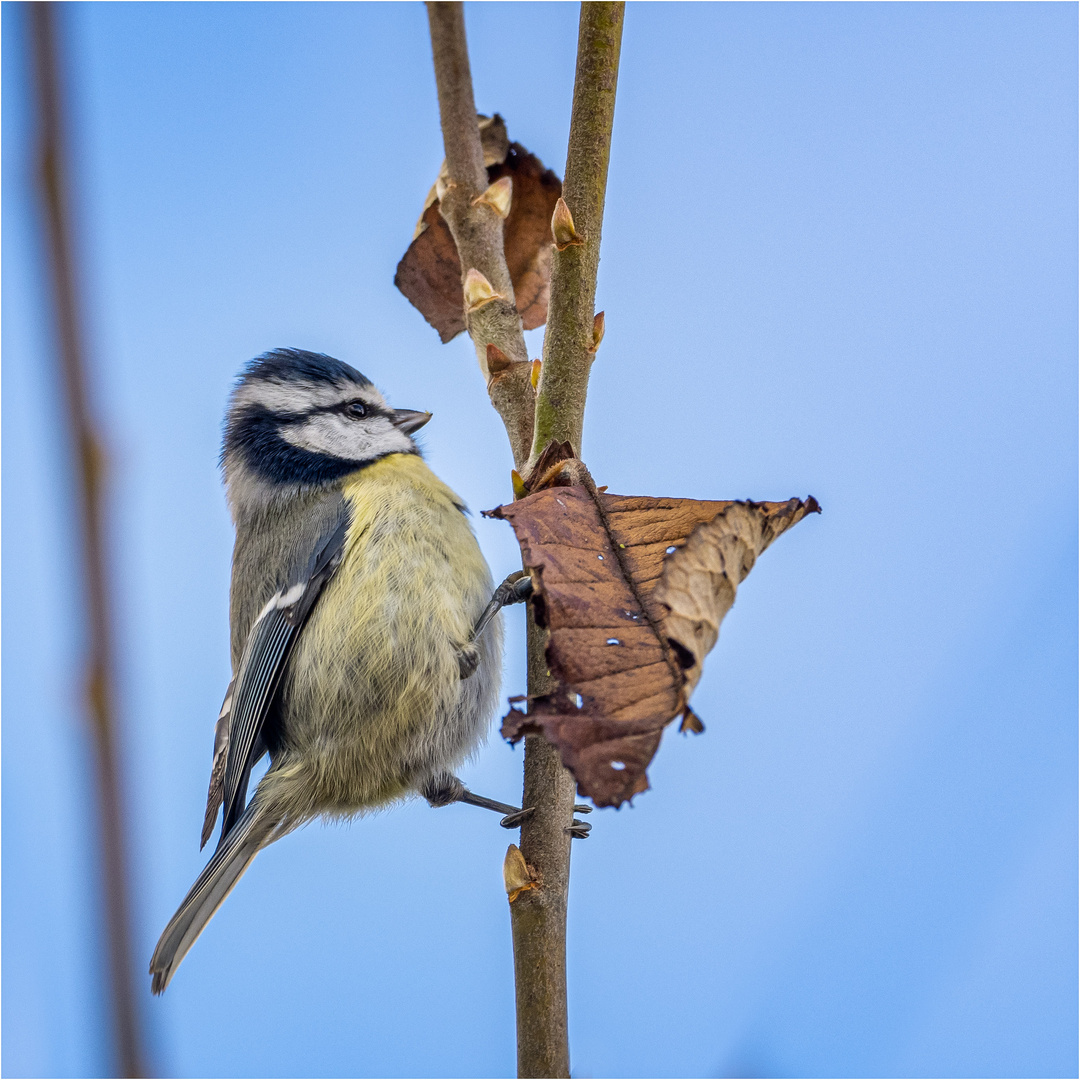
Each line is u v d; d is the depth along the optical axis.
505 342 2.94
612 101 2.92
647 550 2.91
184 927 2.98
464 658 2.98
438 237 2.98
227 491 3.02
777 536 2.91
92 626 1.20
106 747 1.24
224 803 2.99
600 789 2.42
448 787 2.99
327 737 2.99
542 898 2.92
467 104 2.95
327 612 2.99
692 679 2.62
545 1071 2.91
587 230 2.92
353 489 3.00
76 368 1.14
